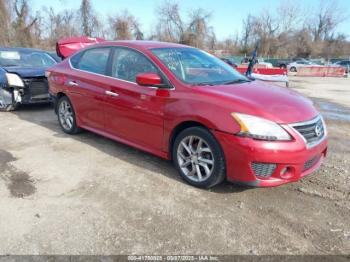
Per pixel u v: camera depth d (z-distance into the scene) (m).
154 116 4.04
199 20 50.53
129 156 4.73
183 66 4.24
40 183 3.86
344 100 11.58
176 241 2.86
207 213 3.28
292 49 62.59
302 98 4.01
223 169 3.51
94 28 45.16
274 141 3.23
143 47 4.44
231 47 61.81
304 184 3.94
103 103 4.75
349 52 67.31
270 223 3.15
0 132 5.87
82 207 3.35
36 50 9.04
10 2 33.94
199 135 3.60
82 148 5.04
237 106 3.39
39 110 7.79
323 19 67.62
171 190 3.72
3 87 7.34
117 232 2.96
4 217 3.16
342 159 4.86
